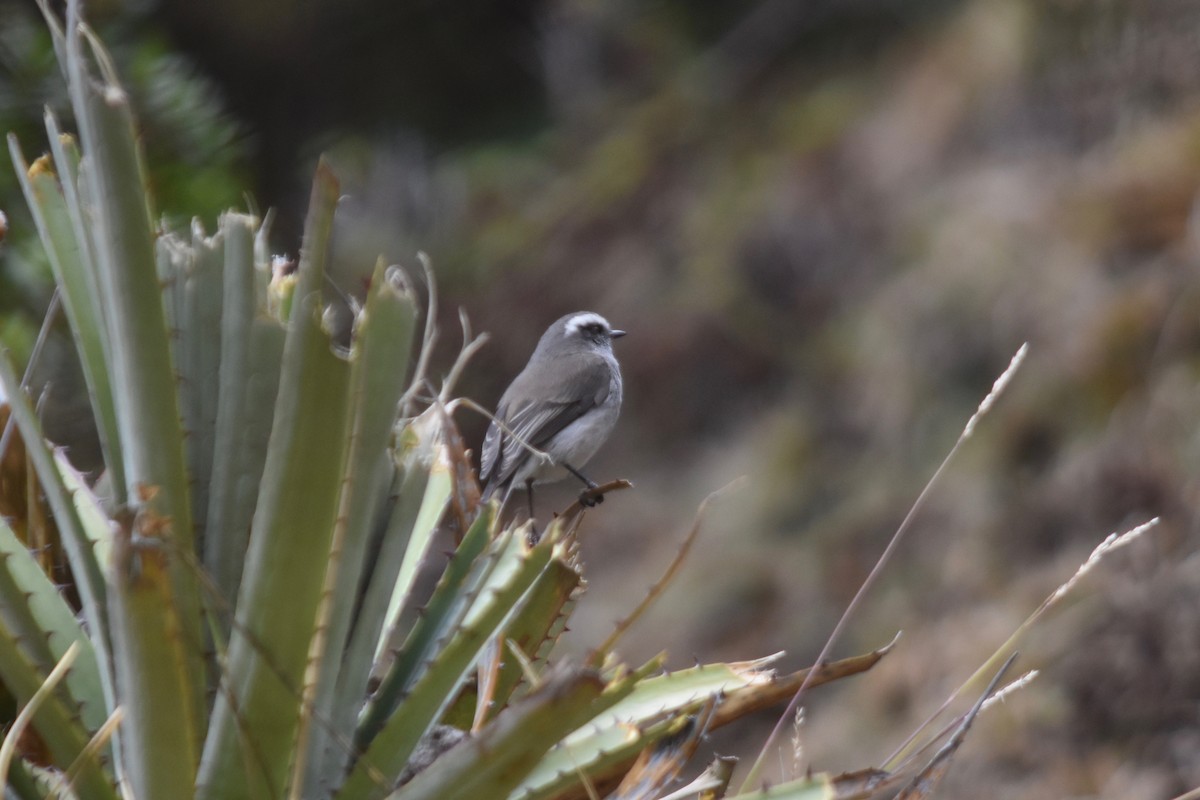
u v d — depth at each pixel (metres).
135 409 3.28
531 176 29.25
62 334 6.33
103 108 3.13
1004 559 16.72
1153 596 14.09
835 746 15.95
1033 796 13.33
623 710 3.96
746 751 16.66
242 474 3.49
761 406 23.75
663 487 23.36
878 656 4.01
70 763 3.30
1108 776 13.17
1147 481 15.52
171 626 2.98
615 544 22.67
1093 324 18.03
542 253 26.81
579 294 26.36
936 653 16.14
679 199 27.64
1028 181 21.61
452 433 4.17
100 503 3.80
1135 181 18.91
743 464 22.41
